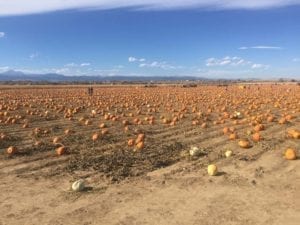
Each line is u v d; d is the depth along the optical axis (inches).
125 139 722.2
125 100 1585.9
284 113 1081.4
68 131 791.1
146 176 461.7
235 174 457.4
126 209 356.5
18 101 1547.7
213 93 2091.5
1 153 600.1
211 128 846.5
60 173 482.0
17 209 362.3
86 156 571.8
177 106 1362.0
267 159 528.4
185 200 375.6
